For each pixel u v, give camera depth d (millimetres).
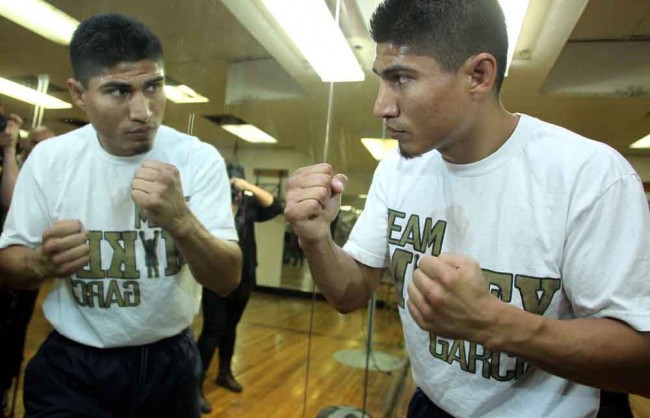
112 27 635
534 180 534
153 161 657
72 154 780
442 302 410
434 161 641
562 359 427
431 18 470
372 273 750
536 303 530
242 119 1625
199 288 900
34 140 1021
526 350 425
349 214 1507
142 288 792
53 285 799
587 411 553
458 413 618
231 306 1637
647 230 466
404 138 530
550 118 1349
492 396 583
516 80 1291
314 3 1194
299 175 599
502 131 556
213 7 1069
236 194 1615
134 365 803
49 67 1063
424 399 700
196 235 701
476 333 421
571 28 1177
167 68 1140
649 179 952
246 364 1984
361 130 1538
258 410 1557
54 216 788
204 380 1500
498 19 496
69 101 1078
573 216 497
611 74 1226
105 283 782
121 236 783
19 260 727
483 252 569
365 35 1282
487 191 570
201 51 1141
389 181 709
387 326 2070
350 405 1641
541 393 558
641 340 432
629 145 1146
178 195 664
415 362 672
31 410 779
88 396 787
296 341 2301
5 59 1055
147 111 681
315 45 1385
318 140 1819
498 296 554
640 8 1104
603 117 1302
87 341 787
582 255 488
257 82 1465
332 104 1585
